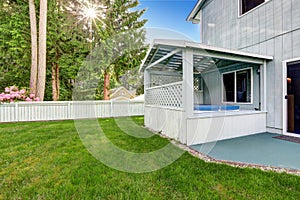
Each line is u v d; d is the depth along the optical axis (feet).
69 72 42.88
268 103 19.89
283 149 13.69
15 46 35.29
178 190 7.86
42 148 13.64
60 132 19.13
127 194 7.59
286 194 7.34
